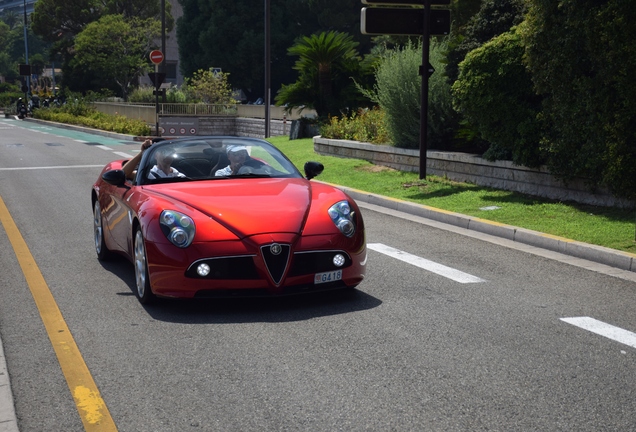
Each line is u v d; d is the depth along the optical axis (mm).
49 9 71625
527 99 11930
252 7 58156
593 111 10320
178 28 63375
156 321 5852
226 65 59344
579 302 6418
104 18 60219
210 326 5691
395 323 5742
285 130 30984
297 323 5750
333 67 24609
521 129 11656
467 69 12086
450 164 14195
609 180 10078
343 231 6168
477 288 6902
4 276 7539
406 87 15609
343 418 3957
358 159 17688
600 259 8086
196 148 7453
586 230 9117
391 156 16156
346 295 6629
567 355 4980
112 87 63844
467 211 10961
